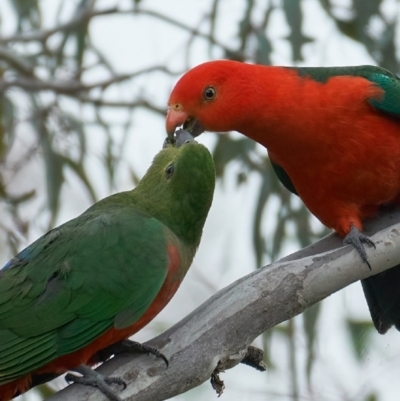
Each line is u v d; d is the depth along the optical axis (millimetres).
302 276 9109
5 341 8672
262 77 10703
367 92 10680
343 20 15273
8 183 15883
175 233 9414
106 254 8977
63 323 8773
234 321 8883
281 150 10914
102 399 8578
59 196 16047
